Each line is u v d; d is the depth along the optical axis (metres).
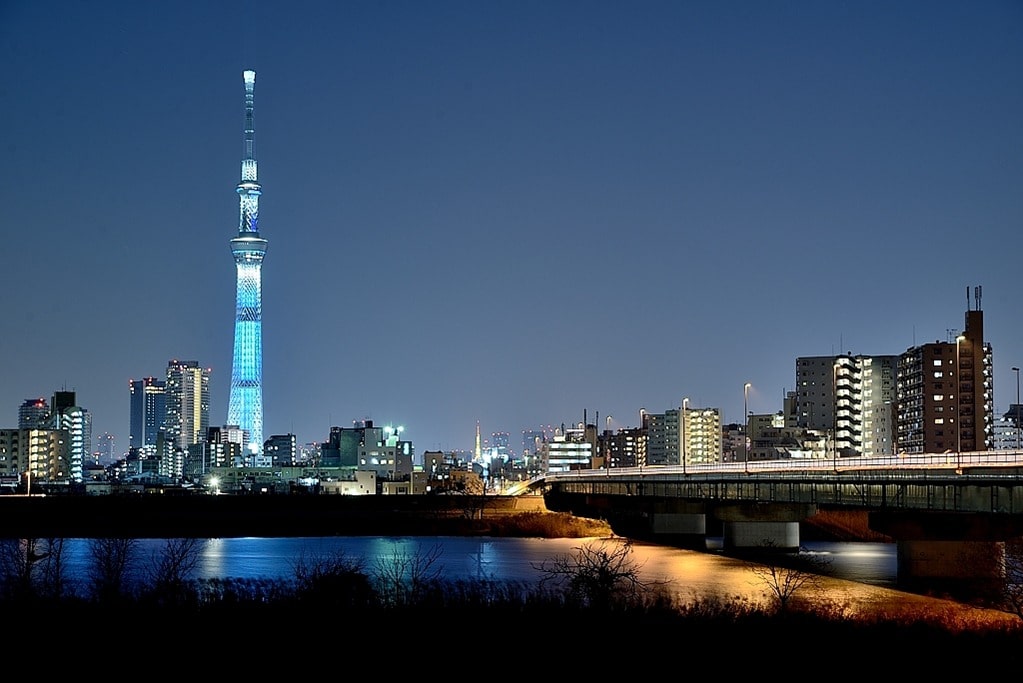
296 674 76.81
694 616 91.75
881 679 77.44
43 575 119.38
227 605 91.94
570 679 76.62
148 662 78.94
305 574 129.38
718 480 180.75
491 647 81.38
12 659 78.19
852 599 121.19
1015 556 135.12
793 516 178.50
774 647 83.25
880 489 134.25
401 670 77.62
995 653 83.12
